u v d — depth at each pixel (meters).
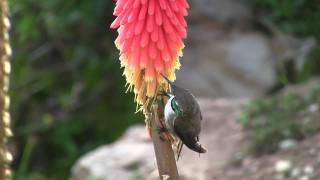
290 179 9.17
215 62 14.86
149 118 5.05
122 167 10.78
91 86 15.62
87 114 15.48
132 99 15.32
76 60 15.68
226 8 15.23
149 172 10.43
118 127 15.28
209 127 11.80
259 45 14.86
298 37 14.82
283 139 10.23
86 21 14.84
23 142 15.41
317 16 12.84
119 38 5.23
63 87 15.92
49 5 14.74
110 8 15.05
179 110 4.79
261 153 10.18
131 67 5.11
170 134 4.99
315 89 11.28
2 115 5.25
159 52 5.09
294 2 12.55
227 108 12.66
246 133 11.02
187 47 15.12
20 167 14.73
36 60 15.92
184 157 10.67
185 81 14.76
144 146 11.46
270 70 14.68
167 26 5.11
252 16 15.19
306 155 9.62
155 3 5.15
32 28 14.91
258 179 9.42
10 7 14.81
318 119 10.45
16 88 15.48
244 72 14.71
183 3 5.28
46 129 15.28
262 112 11.34
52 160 15.37
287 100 11.22
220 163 10.22
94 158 11.23
